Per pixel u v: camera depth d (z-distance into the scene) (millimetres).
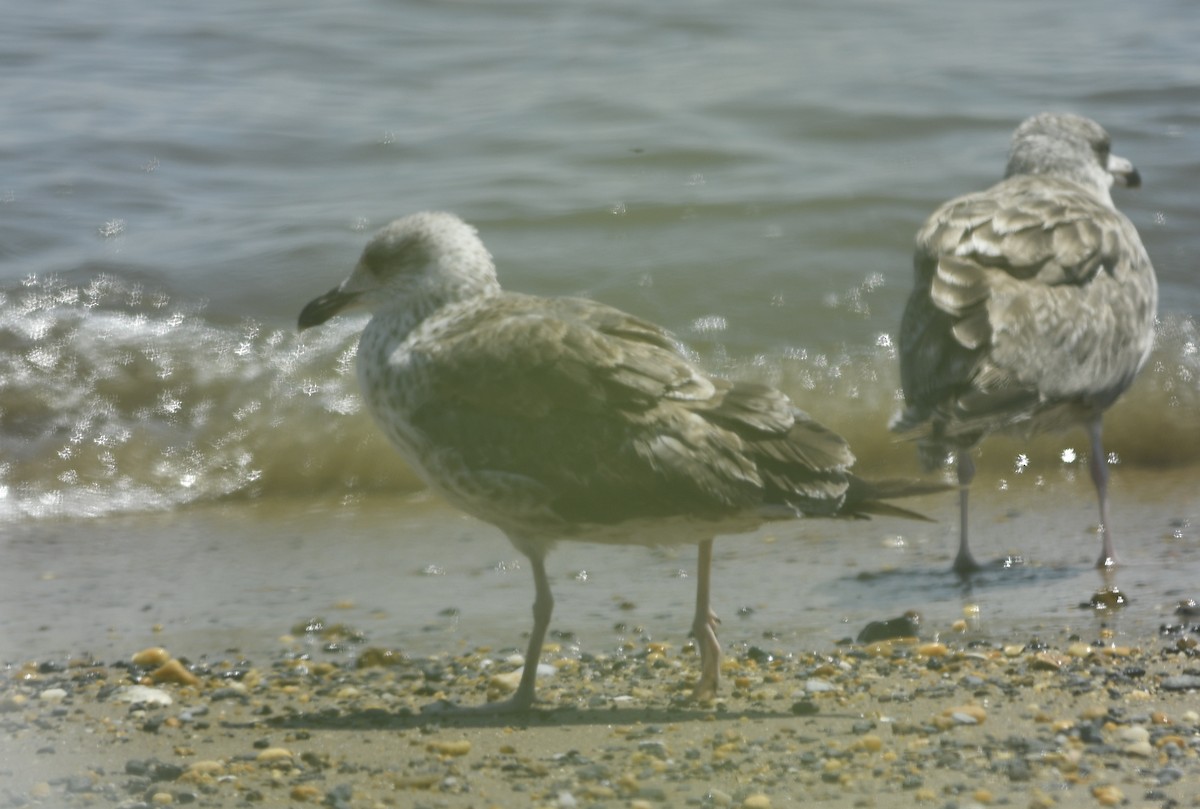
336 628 11023
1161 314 17734
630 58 28062
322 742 8680
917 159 22375
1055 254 12164
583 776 8031
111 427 15906
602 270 18844
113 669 10180
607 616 11328
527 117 24625
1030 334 11656
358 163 23047
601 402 8914
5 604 11836
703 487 8766
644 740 8594
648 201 20672
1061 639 10453
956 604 11406
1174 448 15789
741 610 11398
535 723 8969
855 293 18422
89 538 13805
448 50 28953
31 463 15312
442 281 9906
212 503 14953
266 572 12734
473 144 23531
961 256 12117
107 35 29641
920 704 9141
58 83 26672
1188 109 24250
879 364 16875
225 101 25844
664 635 10836
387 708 9367
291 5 32000
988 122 23812
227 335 17469
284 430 15836
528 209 20594
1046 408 11875
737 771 8070
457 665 10227
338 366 16875
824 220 20109
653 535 9180
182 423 16000
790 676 9758
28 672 10109
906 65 27000
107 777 8141
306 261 19141
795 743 8484
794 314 17969
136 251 19547
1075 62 27062
